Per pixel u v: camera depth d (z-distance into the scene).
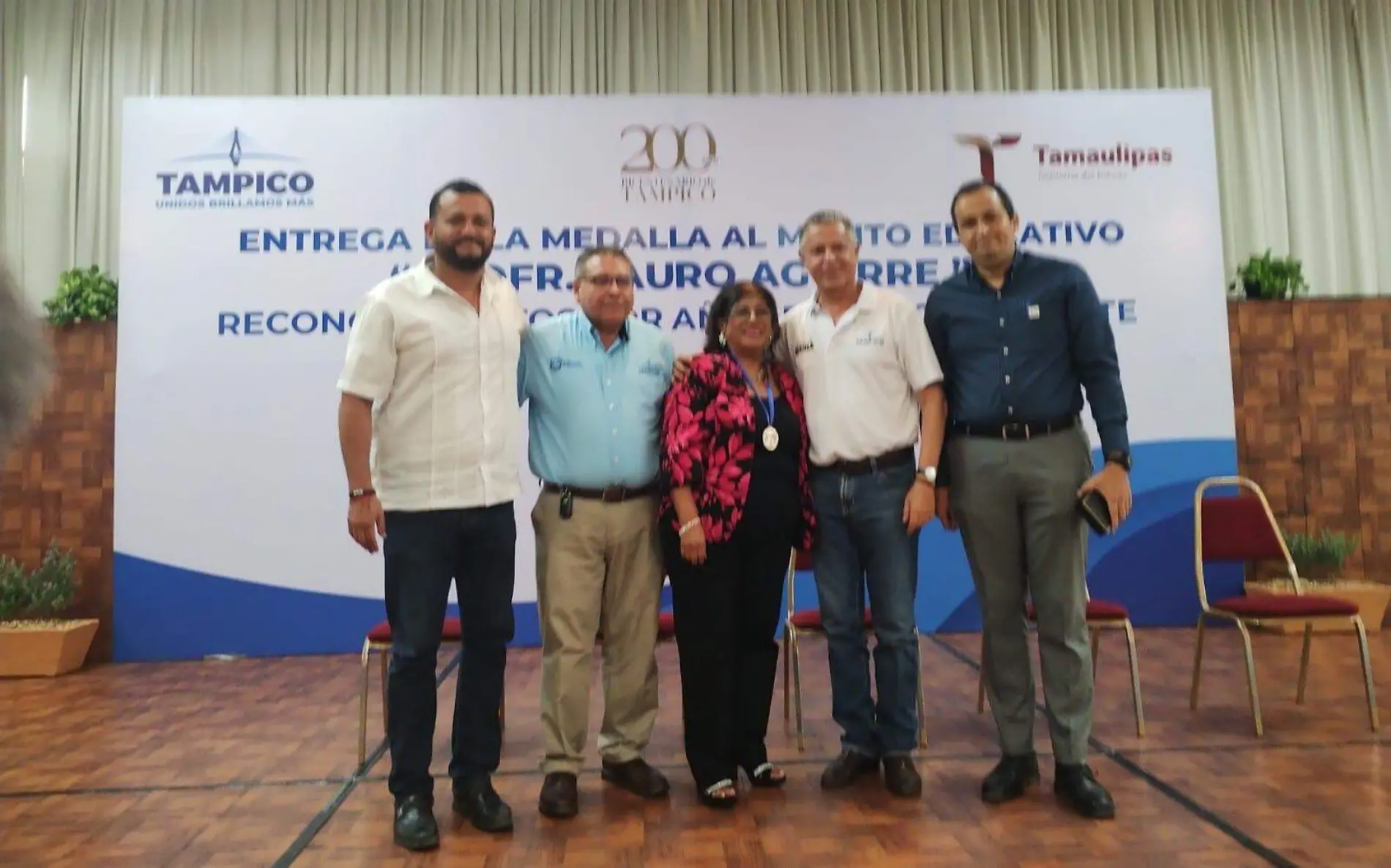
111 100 5.20
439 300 2.12
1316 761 2.54
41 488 4.31
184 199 4.40
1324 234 5.53
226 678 3.88
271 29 5.27
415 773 2.07
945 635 4.50
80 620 4.22
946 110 4.61
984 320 2.25
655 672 2.40
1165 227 4.62
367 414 2.06
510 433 2.18
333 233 4.44
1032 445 2.20
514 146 4.52
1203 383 4.57
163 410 4.33
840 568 2.36
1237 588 4.58
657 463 2.32
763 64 5.37
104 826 2.20
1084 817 2.14
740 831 2.09
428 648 2.07
